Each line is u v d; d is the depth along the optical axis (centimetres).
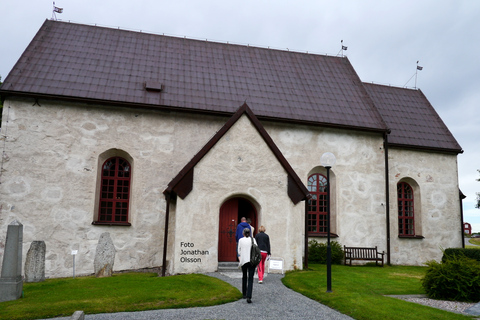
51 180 1603
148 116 1747
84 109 1683
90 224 1617
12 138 1591
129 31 2142
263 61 2241
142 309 946
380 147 2033
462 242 2144
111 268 1441
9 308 925
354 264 1894
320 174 1972
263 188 1499
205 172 1452
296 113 1925
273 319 876
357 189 1961
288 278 1313
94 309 930
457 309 1020
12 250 1035
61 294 1062
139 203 1677
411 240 2062
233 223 1573
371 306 976
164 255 1439
